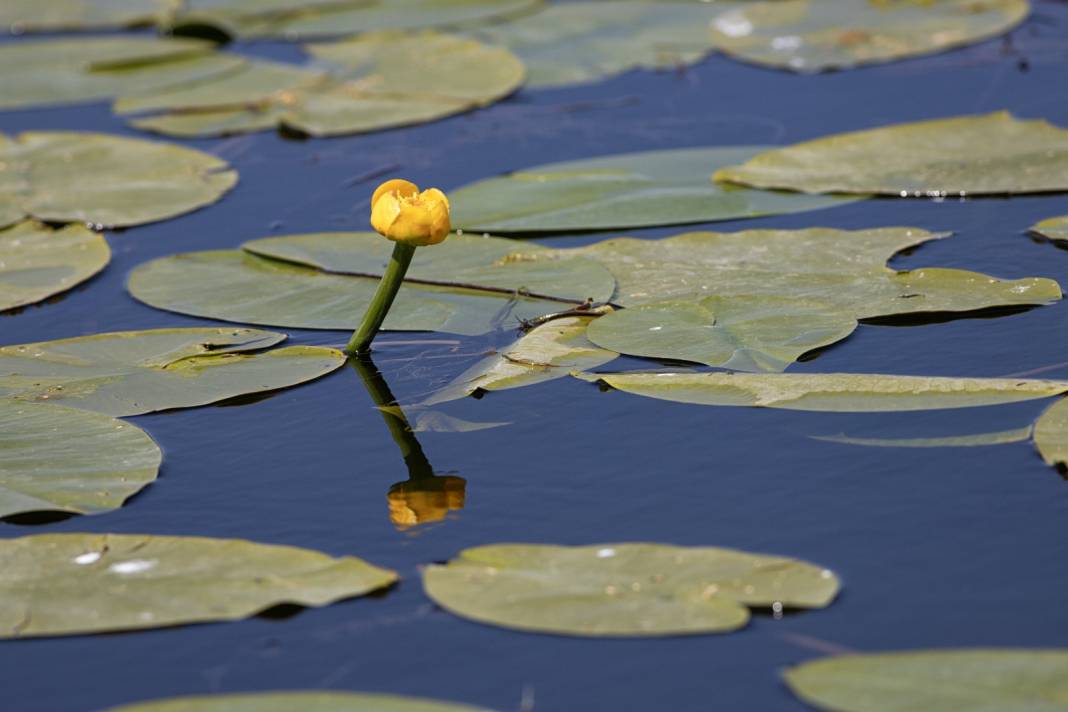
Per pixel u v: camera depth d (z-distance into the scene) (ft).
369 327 14.98
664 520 11.28
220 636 9.94
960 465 11.73
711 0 32.86
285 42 31.94
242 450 13.10
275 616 10.14
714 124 24.02
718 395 13.29
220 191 21.70
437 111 25.70
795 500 11.43
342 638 9.85
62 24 34.32
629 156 21.74
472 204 19.83
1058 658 8.66
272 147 24.47
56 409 13.65
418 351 15.17
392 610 10.18
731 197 19.48
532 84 27.40
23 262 18.70
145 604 10.05
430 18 32.73
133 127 25.98
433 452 12.80
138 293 17.25
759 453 12.25
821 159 20.42
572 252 17.43
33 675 9.59
